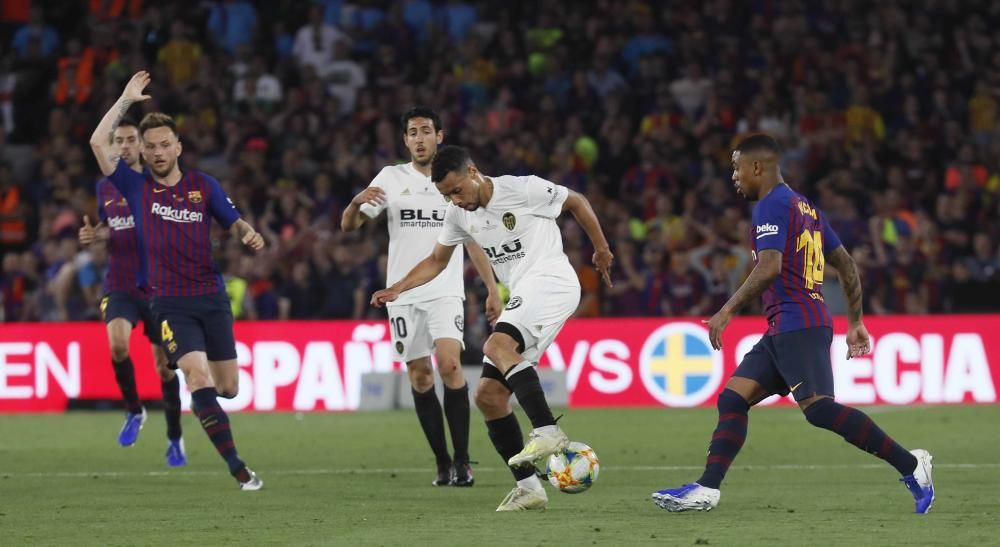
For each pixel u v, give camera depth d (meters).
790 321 24.89
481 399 27.17
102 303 38.50
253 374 58.94
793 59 80.31
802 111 76.75
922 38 82.31
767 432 45.81
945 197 69.25
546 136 75.69
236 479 31.08
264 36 85.38
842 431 24.84
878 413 53.16
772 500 27.94
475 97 79.19
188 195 31.72
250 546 21.86
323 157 75.69
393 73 80.50
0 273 73.25
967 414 52.00
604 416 53.22
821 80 79.25
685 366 57.97
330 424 51.50
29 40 83.88
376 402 58.69
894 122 77.75
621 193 72.69
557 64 80.12
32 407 59.25
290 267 66.50
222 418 31.03
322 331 58.97
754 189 25.30
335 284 64.06
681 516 25.16
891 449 25.05
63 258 65.12
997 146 75.31
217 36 84.44
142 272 33.28
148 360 59.22
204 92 79.25
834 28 83.31
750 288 24.34
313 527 24.19
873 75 79.50
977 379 56.97
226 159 76.31
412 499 28.94
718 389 57.78
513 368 25.91
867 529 23.09
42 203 74.69
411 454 40.16
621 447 41.41
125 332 37.47
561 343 58.47
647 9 83.69
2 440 45.62
